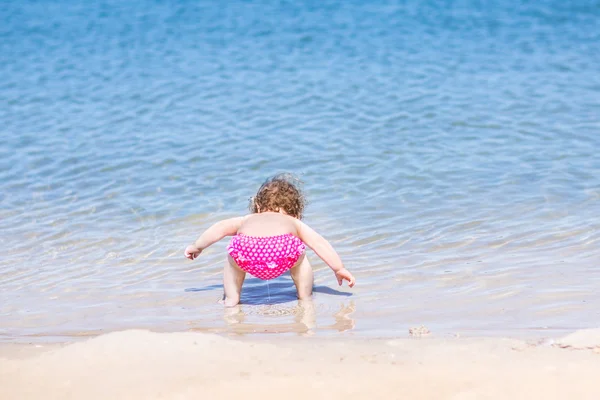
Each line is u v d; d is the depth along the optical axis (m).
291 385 4.05
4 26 24.16
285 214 6.93
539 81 15.76
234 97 15.12
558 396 3.89
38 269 7.43
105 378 4.18
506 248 7.53
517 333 5.21
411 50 19.39
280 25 23.09
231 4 26.91
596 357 4.43
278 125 13.02
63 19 25.19
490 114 13.27
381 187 9.67
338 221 8.51
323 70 17.36
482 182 9.73
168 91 15.82
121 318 6.05
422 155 11.04
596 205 8.72
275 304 6.40
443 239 7.86
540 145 11.37
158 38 21.89
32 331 5.71
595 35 20.59
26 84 16.86
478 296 6.27
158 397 3.94
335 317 5.93
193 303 6.45
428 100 14.41
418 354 4.57
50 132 12.99
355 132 12.45
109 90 16.09
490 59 18.14
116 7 27.16
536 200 8.96
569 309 5.85
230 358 4.46
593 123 12.48
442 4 25.72
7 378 4.26
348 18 23.88
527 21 22.78
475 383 4.06
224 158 11.21
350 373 4.23
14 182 10.41
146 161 11.16
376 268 7.17
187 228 8.54
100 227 8.64
